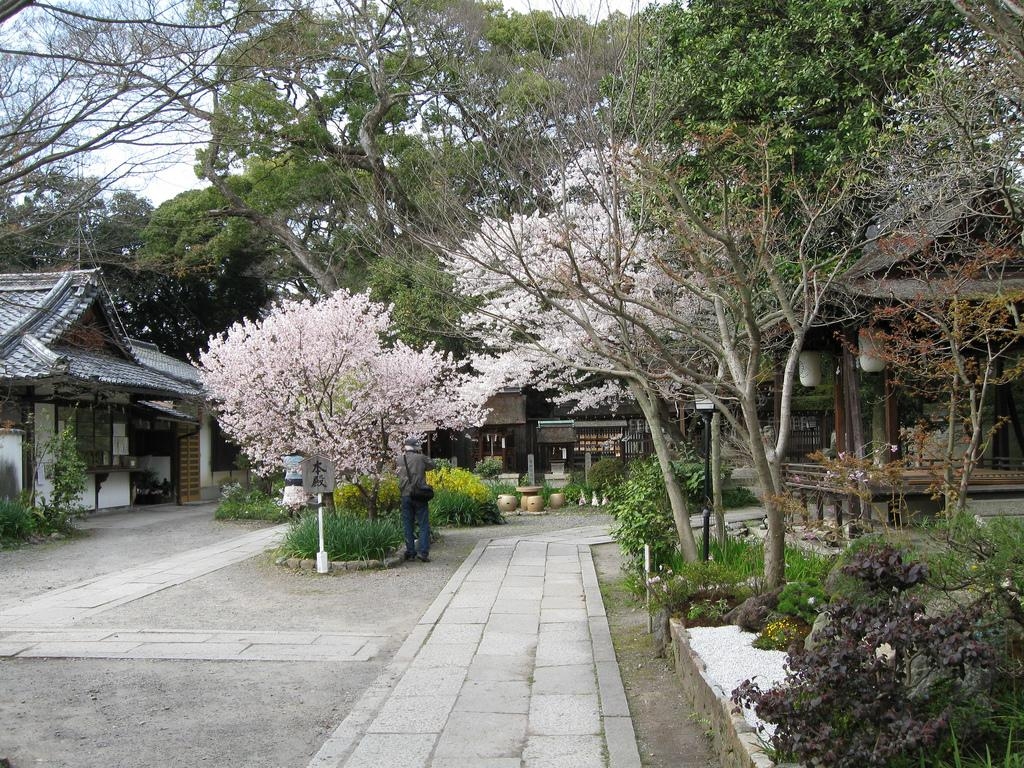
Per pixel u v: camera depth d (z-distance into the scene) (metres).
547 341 12.47
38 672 6.39
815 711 3.26
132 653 6.92
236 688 5.97
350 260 22.72
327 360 11.85
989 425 11.62
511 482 22.12
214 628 7.86
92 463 19.33
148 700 5.70
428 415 13.07
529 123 9.17
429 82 13.03
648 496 9.04
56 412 17.73
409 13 13.74
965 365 6.91
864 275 8.24
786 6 11.39
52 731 5.10
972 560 4.13
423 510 11.72
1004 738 3.40
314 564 10.92
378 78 14.18
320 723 5.23
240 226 23.48
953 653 3.02
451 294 10.10
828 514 10.45
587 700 5.46
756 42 11.15
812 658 3.27
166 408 22.42
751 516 15.23
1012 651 3.77
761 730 3.76
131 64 4.80
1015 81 6.32
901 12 10.27
